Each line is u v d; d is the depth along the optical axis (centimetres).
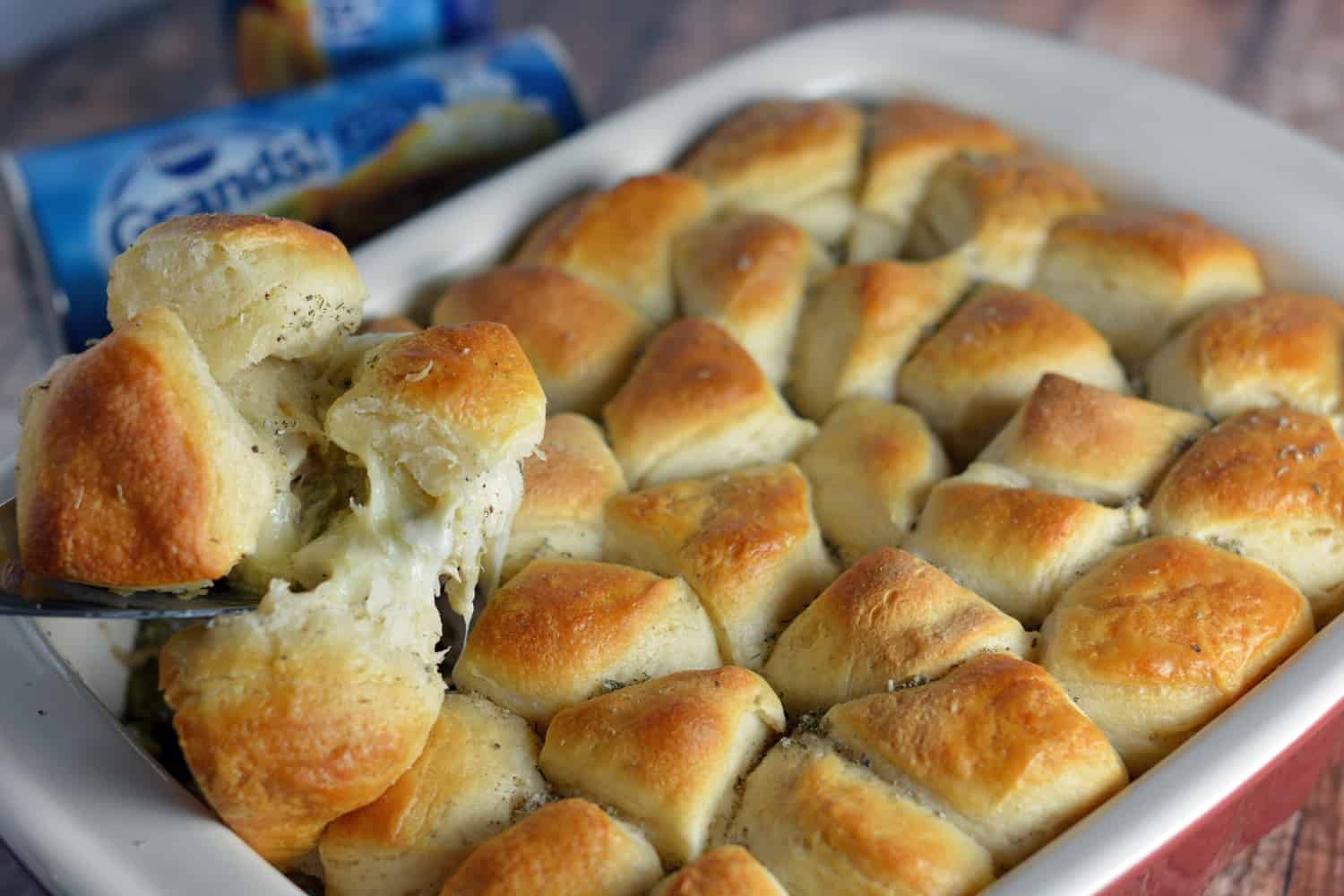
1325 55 79
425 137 64
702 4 87
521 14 86
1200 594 47
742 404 52
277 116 63
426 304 58
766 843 44
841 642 47
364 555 44
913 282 56
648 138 62
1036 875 41
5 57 82
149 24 85
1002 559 49
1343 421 52
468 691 47
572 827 43
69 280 60
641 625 47
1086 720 44
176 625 52
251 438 44
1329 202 58
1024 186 59
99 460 42
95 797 44
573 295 55
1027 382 54
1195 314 56
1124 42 80
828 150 61
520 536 50
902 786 44
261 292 45
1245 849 49
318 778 43
